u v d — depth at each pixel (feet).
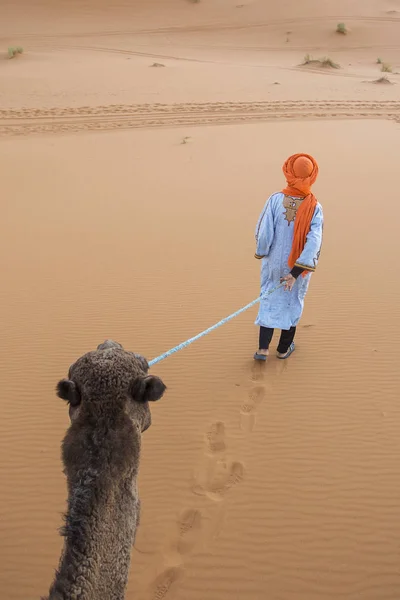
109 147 63.26
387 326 27.94
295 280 22.97
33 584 15.76
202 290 31.81
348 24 161.07
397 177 51.93
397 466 19.62
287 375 24.39
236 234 39.91
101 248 37.81
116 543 9.00
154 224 42.11
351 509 18.03
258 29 159.94
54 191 49.88
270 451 20.33
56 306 30.32
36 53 128.06
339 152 60.44
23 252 37.27
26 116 75.36
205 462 19.83
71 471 9.09
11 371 24.84
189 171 55.21
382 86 99.04
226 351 26.16
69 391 9.45
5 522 17.62
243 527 17.42
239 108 81.35
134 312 29.60
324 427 21.43
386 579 15.97
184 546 16.79
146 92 89.10
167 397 23.07
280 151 61.26
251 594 15.56
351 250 36.81
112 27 158.20
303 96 89.40
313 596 15.52
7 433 21.21
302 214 22.45
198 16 167.84
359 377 24.20
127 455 9.19
